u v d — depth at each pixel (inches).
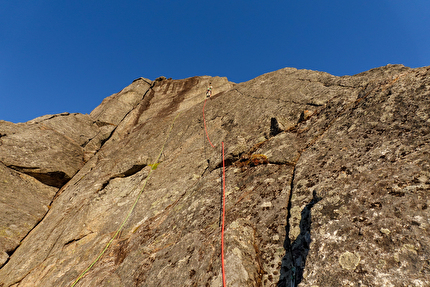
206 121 694.5
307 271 186.7
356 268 170.1
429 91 288.2
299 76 656.4
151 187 562.9
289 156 362.9
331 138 337.4
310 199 263.4
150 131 818.2
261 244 256.7
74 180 771.4
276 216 277.0
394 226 178.2
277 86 665.0
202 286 231.0
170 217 400.2
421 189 188.9
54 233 573.3
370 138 291.1
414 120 270.5
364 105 345.7
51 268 485.7
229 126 619.2
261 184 342.6
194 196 406.9
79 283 382.9
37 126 848.9
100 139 936.3
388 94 329.4
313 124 408.5
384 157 251.1
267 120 543.2
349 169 265.3
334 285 168.7
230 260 232.1
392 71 477.4
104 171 694.5
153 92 1173.1
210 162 484.1
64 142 850.8
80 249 493.4
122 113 1042.7
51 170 753.6
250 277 220.7
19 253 563.2
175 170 571.2
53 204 713.0
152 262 317.4
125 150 767.1
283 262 229.5
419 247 159.3
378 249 172.4
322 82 578.6
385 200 197.3
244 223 279.0
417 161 216.1
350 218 201.0
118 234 478.3
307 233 220.5
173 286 256.5
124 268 341.4
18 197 674.8
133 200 551.8
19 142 760.3
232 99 726.5
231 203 338.6
